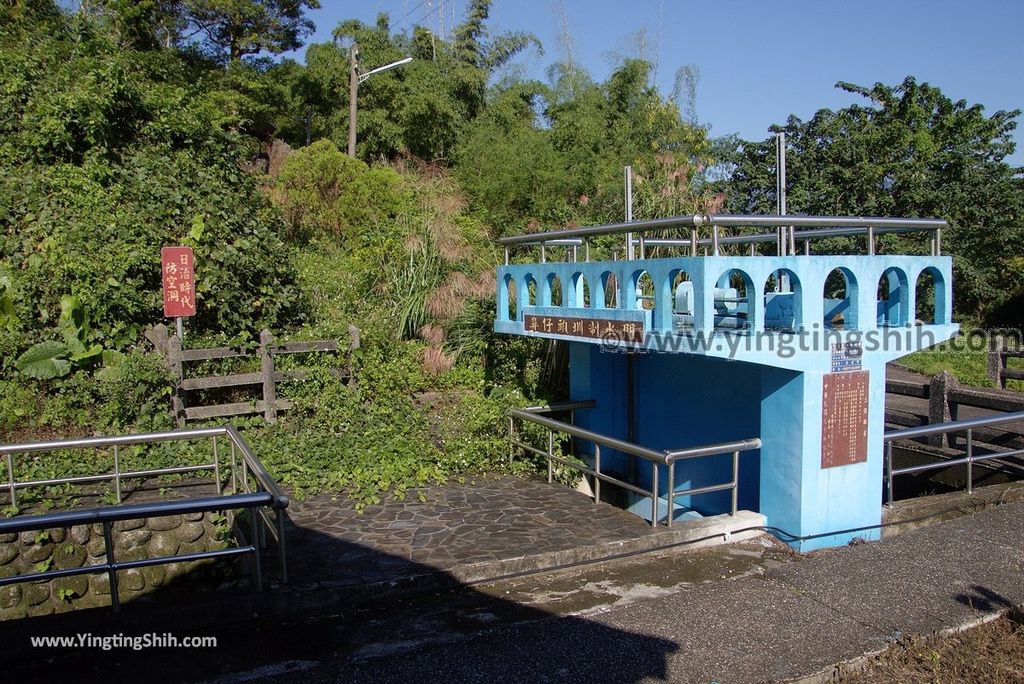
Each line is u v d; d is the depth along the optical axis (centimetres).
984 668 379
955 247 1580
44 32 1329
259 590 434
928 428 633
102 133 1074
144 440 587
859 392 552
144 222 985
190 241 974
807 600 449
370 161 2291
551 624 420
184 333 907
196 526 632
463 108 2370
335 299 1128
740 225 507
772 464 562
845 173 1534
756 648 391
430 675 366
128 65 1273
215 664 377
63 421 779
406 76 2305
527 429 808
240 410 832
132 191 1024
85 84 1108
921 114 1633
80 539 609
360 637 408
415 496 669
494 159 1791
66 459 718
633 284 568
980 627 420
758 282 508
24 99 1089
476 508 629
